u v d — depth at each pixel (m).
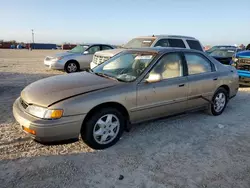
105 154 3.54
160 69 4.27
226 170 3.25
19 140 3.86
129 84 3.85
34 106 3.29
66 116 3.21
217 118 5.30
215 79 5.16
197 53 5.04
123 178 2.99
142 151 3.67
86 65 12.03
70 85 3.71
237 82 5.82
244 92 8.20
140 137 4.16
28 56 25.64
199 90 4.84
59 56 11.59
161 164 3.34
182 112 4.73
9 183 2.80
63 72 11.94
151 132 4.38
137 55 4.55
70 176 2.98
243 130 4.66
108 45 12.90
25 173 3.00
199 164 3.38
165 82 4.26
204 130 4.58
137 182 2.92
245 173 3.20
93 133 3.52
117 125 3.77
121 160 3.39
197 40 9.41
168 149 3.77
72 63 11.73
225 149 3.85
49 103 3.22
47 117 3.16
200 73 4.95
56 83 3.83
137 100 3.88
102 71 4.57
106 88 3.65
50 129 3.13
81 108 3.30
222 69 5.46
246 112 5.84
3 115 4.89
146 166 3.27
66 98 3.32
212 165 3.36
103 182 2.90
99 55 8.46
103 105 3.58
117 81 3.95
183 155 3.61
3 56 24.42
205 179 3.03
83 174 3.04
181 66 4.62
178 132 4.44
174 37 8.95
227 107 6.24
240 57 8.42
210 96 5.14
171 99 4.36
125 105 3.76
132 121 3.97
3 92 6.84
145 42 8.80
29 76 10.24
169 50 4.54
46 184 2.81
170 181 2.96
